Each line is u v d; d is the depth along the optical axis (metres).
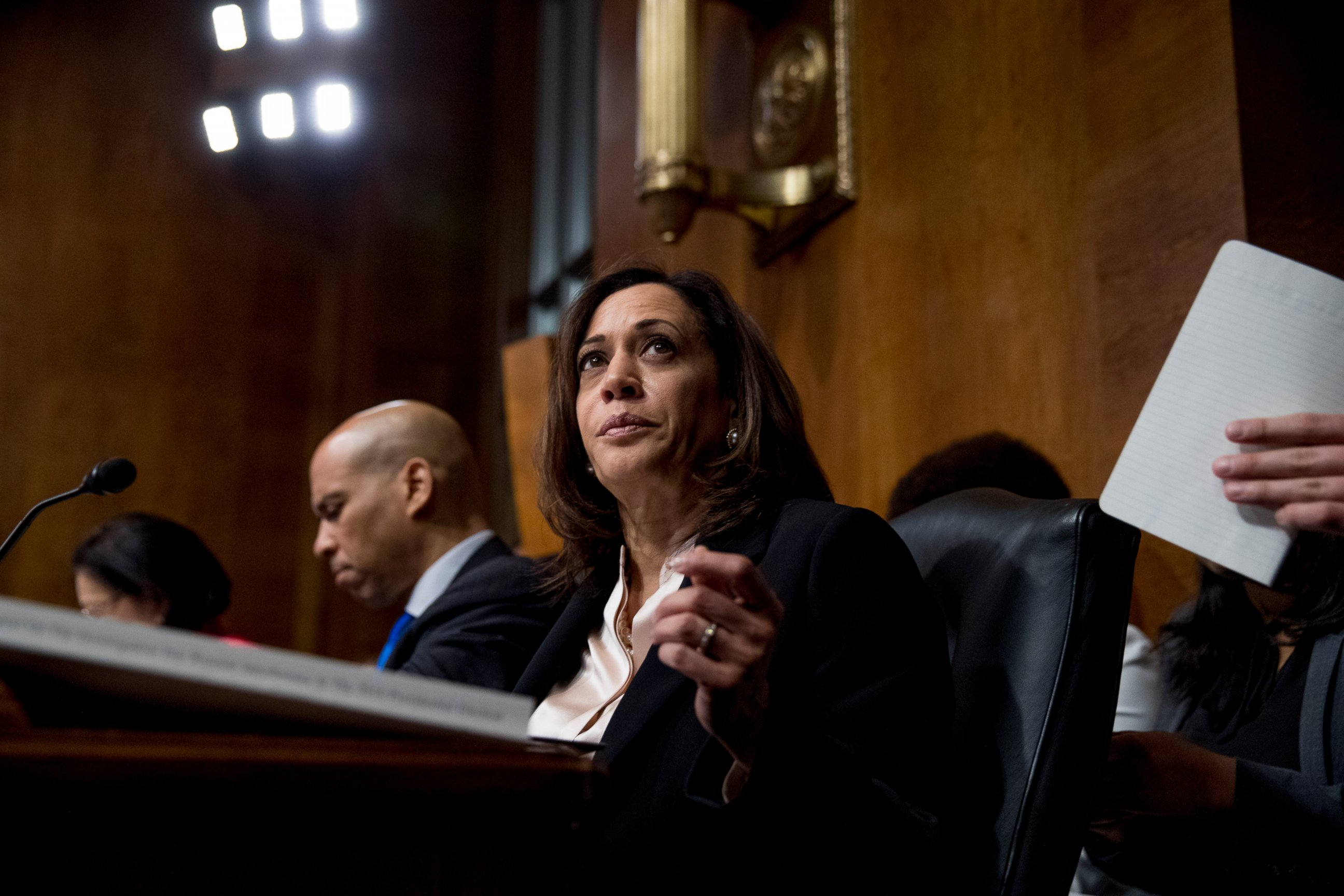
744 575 0.95
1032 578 1.25
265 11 4.25
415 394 7.41
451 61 7.96
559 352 1.66
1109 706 1.18
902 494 1.94
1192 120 2.25
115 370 7.04
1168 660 1.60
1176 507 1.12
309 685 0.75
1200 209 2.21
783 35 3.70
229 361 7.32
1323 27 2.25
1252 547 1.08
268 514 7.22
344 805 0.75
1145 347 2.30
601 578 1.58
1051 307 2.58
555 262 7.10
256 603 7.08
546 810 0.79
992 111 2.86
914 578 1.27
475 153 7.90
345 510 2.64
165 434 7.07
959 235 2.91
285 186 7.67
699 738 1.17
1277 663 1.47
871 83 3.34
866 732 1.13
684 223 3.48
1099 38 2.53
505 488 7.13
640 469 1.46
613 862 1.15
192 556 2.65
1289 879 1.25
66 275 7.04
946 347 2.90
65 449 6.86
